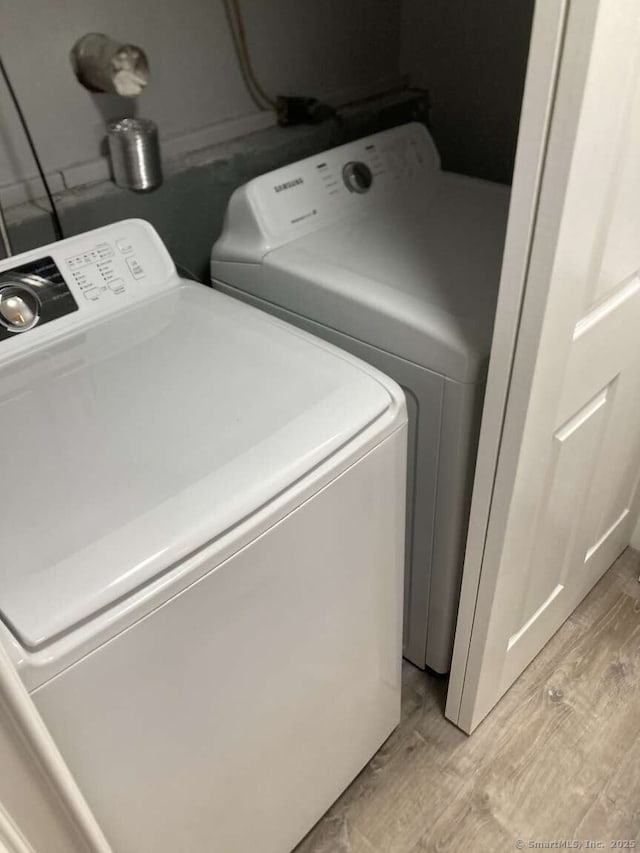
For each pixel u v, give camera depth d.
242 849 1.10
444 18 1.60
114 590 0.69
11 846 0.62
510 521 1.06
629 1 0.66
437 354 1.04
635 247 0.96
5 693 0.53
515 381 0.90
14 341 1.05
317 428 0.88
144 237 1.20
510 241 0.81
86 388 0.98
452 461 1.12
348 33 1.58
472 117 1.68
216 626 0.81
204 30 1.34
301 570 0.90
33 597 0.68
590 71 0.66
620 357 1.11
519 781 1.35
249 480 0.80
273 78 1.49
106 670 0.71
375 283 1.14
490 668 1.32
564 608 1.56
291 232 1.30
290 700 1.01
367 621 1.10
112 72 1.17
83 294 1.12
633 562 1.75
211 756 0.91
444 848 1.27
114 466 0.83
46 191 1.20
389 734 1.39
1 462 0.85
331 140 1.56
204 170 1.37
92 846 0.70
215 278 1.37
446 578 1.29
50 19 1.15
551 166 0.73
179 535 0.74
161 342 1.08
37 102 1.19
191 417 0.91
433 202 1.44
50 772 0.60
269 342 1.06
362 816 1.32
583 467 1.24
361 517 0.96
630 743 1.40
